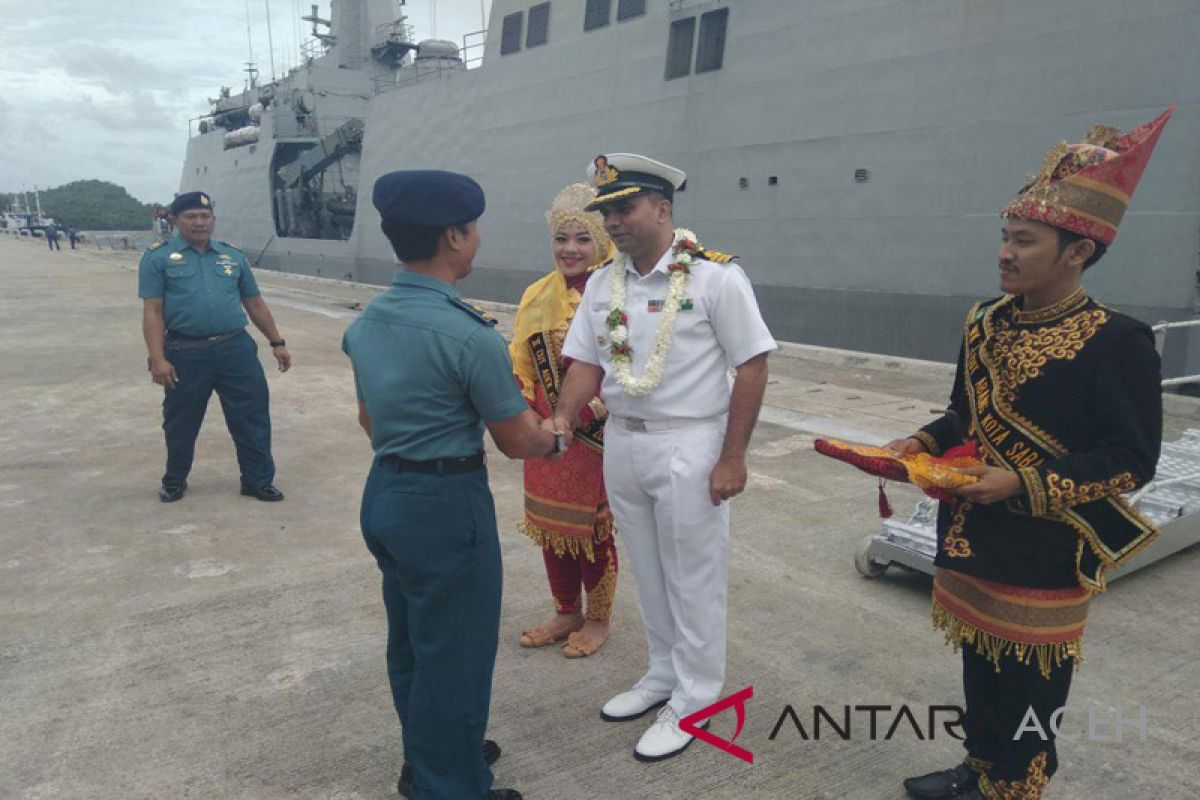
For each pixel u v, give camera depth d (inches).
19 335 444.1
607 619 119.7
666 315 87.8
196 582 140.8
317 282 799.1
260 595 135.7
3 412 270.7
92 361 365.4
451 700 80.0
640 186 85.7
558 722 101.3
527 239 570.3
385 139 730.2
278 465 212.4
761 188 411.5
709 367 89.6
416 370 75.2
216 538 161.2
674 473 90.3
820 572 144.2
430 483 76.6
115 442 233.8
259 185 949.2
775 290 410.9
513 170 575.5
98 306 588.4
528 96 552.4
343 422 257.8
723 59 422.6
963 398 79.9
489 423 77.7
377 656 116.4
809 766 92.7
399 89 704.4
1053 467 66.3
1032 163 314.8
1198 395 278.1
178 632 123.3
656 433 91.3
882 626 124.6
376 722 100.7
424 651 79.4
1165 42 276.7
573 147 519.2
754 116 410.0
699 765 93.0
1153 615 126.3
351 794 87.7
